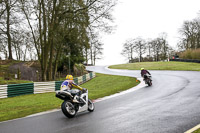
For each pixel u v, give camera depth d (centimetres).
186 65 4144
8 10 2217
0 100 1402
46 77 2669
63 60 3519
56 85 1950
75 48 3203
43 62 2430
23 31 2327
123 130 498
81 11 2133
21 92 1639
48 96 1518
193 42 5525
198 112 646
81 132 497
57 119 663
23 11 2195
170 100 914
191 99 904
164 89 1377
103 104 941
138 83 1986
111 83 2300
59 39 2273
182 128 488
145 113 673
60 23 2258
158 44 7144
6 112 903
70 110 684
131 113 688
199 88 1283
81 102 723
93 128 528
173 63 4922
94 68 5612
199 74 2431
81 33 2233
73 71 3744
